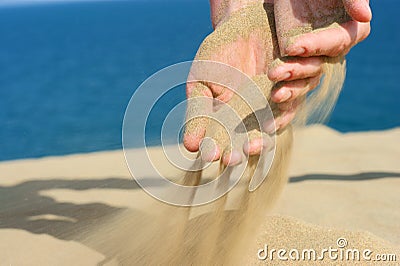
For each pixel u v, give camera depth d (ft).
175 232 5.84
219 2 6.14
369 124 26.45
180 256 5.73
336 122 27.09
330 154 11.76
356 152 11.94
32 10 455.63
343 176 10.11
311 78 5.00
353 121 27.17
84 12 331.57
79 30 132.87
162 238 5.97
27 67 55.01
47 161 11.17
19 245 6.79
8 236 7.06
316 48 4.72
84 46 78.64
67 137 20.38
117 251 6.38
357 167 10.77
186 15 168.55
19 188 9.13
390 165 10.89
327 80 5.24
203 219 5.69
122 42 78.84
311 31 4.88
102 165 10.43
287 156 5.50
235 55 5.47
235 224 5.51
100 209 7.79
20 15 331.36
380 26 106.52
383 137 13.58
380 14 165.78
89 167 10.27
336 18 4.97
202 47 5.53
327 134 13.83
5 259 6.43
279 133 5.36
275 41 5.39
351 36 4.93
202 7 238.07
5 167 10.66
